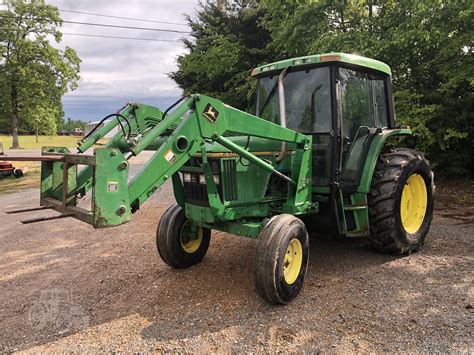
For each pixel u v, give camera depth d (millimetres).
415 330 2947
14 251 5516
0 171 15352
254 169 3900
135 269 4492
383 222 4398
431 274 3990
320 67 4227
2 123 36281
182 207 4129
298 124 4387
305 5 9219
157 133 3105
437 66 8320
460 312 3180
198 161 3748
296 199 3955
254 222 3871
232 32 16594
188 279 4098
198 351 2799
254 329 3061
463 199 7629
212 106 3357
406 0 7895
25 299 3816
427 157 9102
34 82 33062
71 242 5832
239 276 4117
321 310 3324
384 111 5090
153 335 3033
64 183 3068
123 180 2875
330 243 5156
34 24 33062
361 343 2812
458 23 7879
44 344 2975
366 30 8812
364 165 4398
